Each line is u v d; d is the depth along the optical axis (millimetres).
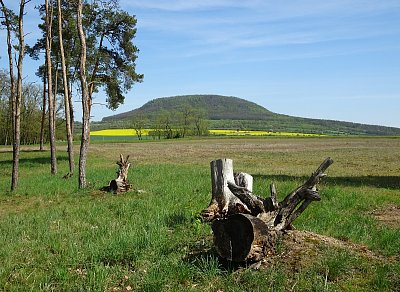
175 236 8602
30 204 14602
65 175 22609
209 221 9758
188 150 54438
